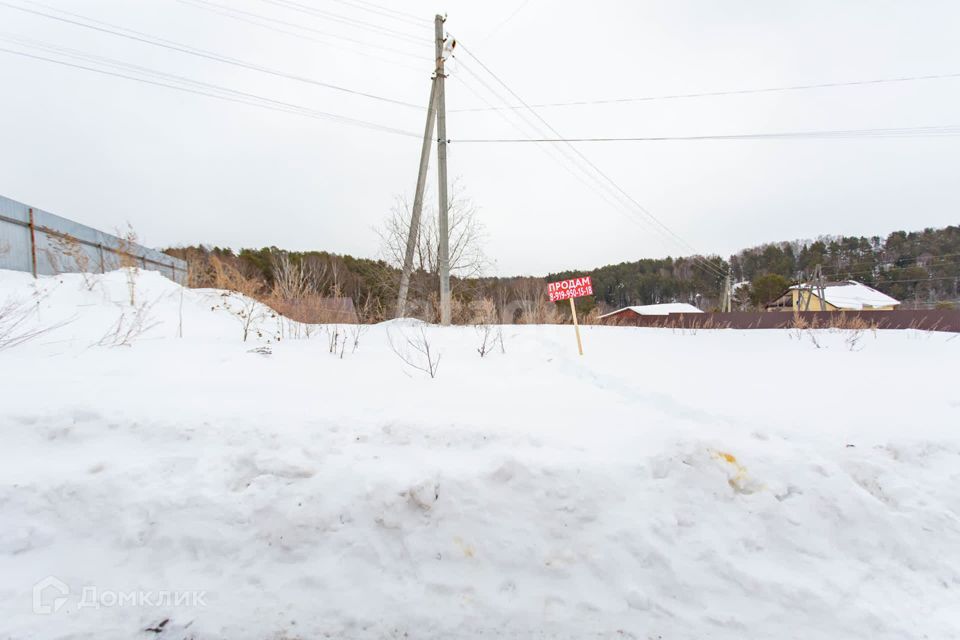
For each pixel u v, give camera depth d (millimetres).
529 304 11109
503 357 4973
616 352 5582
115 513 2104
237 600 1895
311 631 1809
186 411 2654
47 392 2770
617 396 3576
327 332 5969
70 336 4621
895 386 3828
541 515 2180
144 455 2357
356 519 2127
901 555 2143
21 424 2438
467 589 1960
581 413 3041
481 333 6895
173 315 6504
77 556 1994
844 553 2143
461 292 12078
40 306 5516
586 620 1865
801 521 2229
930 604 1953
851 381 4027
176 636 1764
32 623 1762
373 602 1902
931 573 2086
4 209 7133
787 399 3439
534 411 3049
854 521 2236
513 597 1937
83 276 7129
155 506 2127
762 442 2689
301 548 2059
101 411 2568
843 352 5973
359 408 2945
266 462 2328
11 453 2305
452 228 12828
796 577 2023
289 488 2223
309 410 2838
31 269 7602
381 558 2043
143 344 4500
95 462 2277
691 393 3600
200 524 2092
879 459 2588
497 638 1809
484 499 2207
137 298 6965
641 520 2168
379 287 12898
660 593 1960
